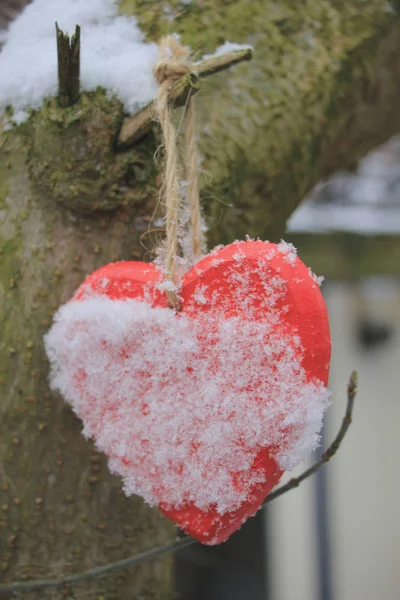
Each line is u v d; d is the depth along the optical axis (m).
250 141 0.60
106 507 0.59
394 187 1.57
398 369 1.69
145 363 0.55
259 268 0.53
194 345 0.54
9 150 0.58
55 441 0.58
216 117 0.60
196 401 0.54
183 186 0.57
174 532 0.61
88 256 0.58
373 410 1.68
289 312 0.53
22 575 0.59
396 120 0.69
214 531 0.54
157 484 0.55
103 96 0.56
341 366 1.68
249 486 0.54
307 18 0.62
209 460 0.54
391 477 1.67
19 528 0.58
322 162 0.67
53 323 0.58
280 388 0.53
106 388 0.56
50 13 0.59
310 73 0.62
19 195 0.58
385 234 1.40
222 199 0.60
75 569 0.59
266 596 1.62
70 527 0.59
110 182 0.57
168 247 0.54
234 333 0.53
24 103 0.58
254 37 0.61
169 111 0.54
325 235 1.38
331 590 1.60
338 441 0.58
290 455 0.53
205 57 0.60
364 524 1.66
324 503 1.62
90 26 0.58
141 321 0.54
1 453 0.58
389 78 0.66
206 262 0.54
